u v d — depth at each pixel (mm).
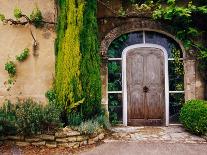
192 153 5723
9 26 7199
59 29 6848
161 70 7867
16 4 7199
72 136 6164
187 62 7648
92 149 6031
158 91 7875
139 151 5848
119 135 6863
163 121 7852
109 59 7840
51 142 6113
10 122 6066
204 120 6586
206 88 7633
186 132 7094
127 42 7898
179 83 7863
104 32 7672
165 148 5980
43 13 7168
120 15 7586
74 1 6547
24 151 5887
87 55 6582
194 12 7590
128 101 7867
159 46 7863
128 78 7879
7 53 7191
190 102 7090
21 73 7180
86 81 6535
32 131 5965
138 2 7711
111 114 7840
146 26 7633
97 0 7590
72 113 6496
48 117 6062
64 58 6539
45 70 7148
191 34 7656
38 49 7152
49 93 7059
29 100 6816
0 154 5703
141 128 7516
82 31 6562
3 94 7203
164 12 7262
